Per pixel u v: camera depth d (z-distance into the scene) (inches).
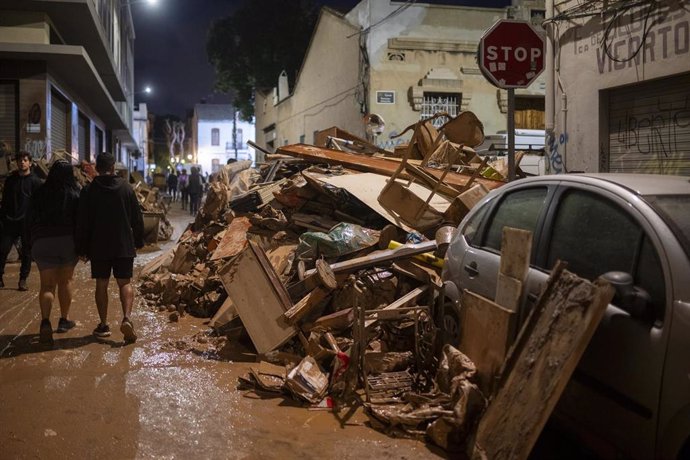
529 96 770.8
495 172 357.7
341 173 357.4
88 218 247.4
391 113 757.3
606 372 131.3
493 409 141.8
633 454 124.9
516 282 153.9
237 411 179.8
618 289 123.8
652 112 332.5
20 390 195.5
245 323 228.8
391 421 163.8
